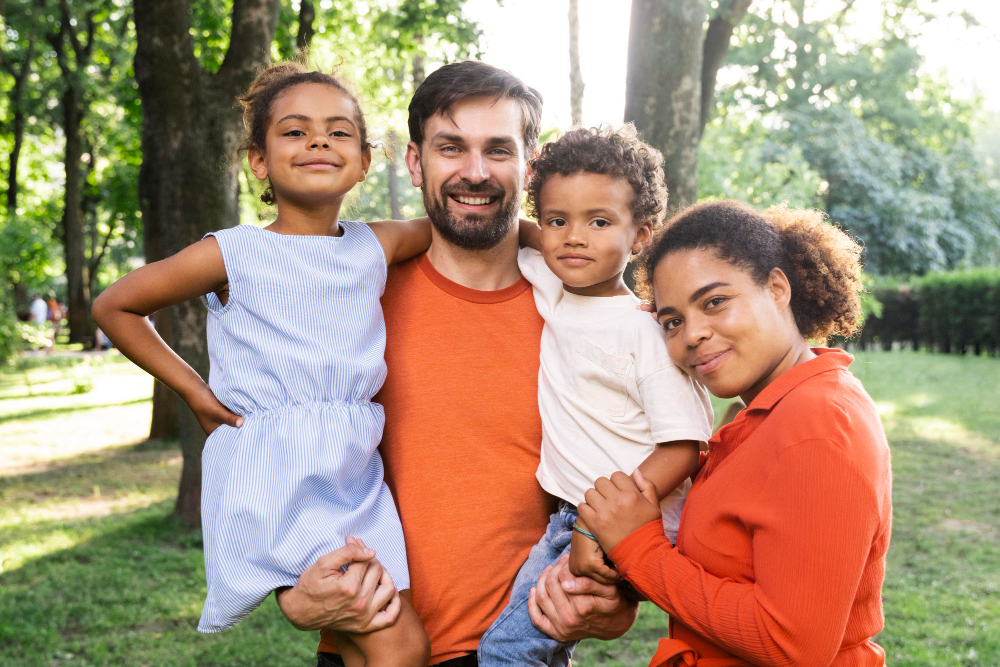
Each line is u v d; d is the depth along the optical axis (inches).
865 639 62.2
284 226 83.6
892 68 1003.9
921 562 247.4
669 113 192.2
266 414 76.9
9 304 844.0
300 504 74.4
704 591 62.4
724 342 66.1
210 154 247.6
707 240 66.9
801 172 507.5
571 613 73.5
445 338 86.1
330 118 81.5
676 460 74.2
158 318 340.8
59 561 257.6
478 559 81.1
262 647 194.5
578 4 284.4
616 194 79.0
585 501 71.7
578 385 80.2
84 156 1103.0
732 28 228.8
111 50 863.1
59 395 687.1
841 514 56.4
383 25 410.0
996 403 519.2
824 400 60.4
